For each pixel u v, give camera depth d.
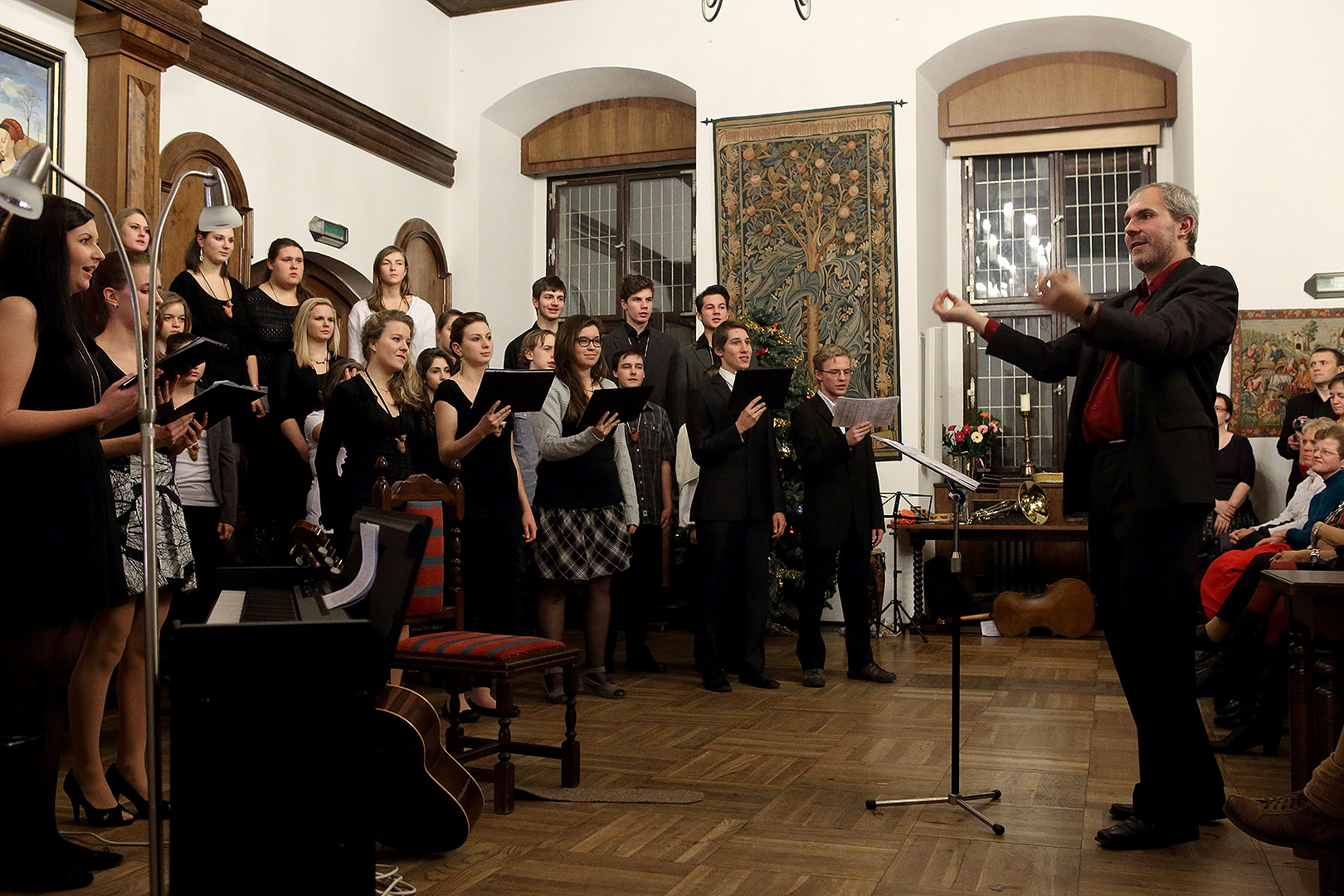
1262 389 7.64
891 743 4.37
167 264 6.30
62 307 2.77
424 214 9.12
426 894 2.71
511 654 3.45
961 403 9.31
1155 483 3.00
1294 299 7.64
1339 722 2.85
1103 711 5.00
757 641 5.70
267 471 5.38
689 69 8.97
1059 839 3.14
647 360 7.38
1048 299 2.82
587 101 9.95
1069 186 9.11
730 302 8.79
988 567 8.56
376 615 2.14
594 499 5.16
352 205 8.16
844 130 8.56
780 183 8.71
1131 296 3.33
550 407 5.11
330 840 2.05
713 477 5.63
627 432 5.59
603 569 5.16
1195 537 3.05
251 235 7.06
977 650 6.99
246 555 5.36
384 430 4.31
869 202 8.51
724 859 2.97
